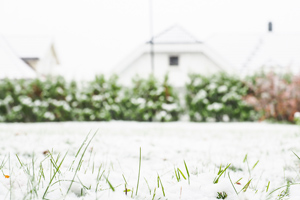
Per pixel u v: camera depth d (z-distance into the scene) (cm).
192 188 172
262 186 197
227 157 318
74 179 170
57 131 641
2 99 1135
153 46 1661
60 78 1164
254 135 586
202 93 1123
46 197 149
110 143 411
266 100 1065
